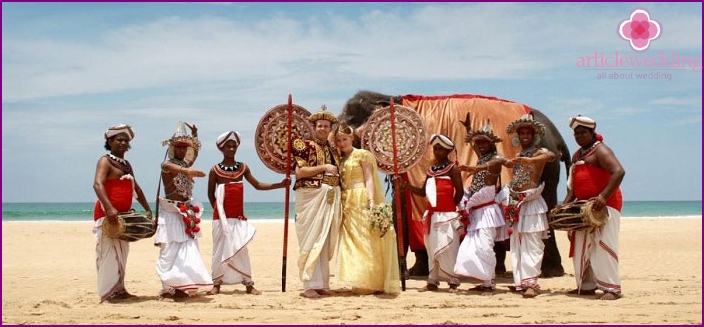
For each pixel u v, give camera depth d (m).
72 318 7.82
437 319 7.68
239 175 9.56
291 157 9.62
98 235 8.76
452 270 9.59
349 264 9.20
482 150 9.52
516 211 9.18
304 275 9.15
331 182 9.29
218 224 9.56
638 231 26.11
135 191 8.98
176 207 8.82
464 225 9.46
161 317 7.83
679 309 8.27
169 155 8.99
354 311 8.14
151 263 14.89
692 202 154.88
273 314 7.98
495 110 11.68
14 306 8.63
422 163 11.25
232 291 9.88
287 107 9.67
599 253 8.92
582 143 8.99
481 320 7.63
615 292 8.93
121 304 8.67
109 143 8.80
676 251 17.45
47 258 16.30
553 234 12.11
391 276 9.19
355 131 10.86
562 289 10.10
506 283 11.04
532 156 9.21
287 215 9.66
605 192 8.66
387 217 9.08
